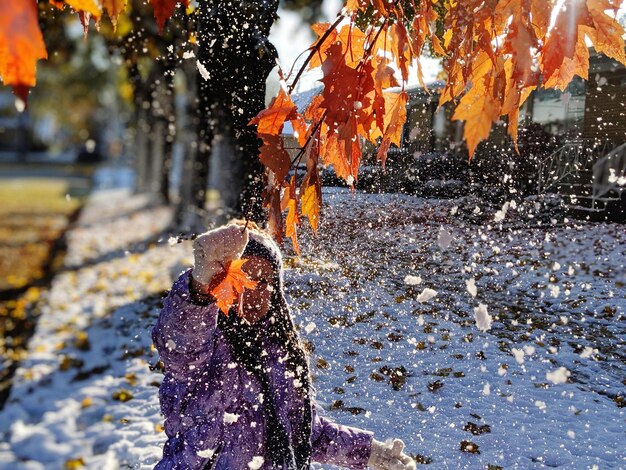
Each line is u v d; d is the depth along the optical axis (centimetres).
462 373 400
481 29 139
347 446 215
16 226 1747
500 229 301
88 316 726
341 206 281
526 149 298
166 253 1112
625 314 443
